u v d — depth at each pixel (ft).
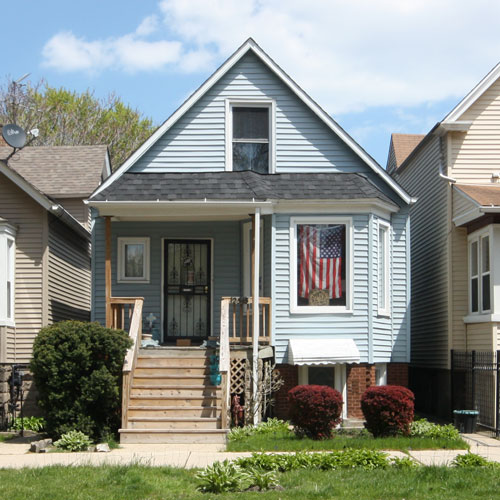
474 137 65.77
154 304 64.08
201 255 65.31
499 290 57.82
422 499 31.09
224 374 49.14
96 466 37.45
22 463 39.32
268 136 64.08
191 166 63.05
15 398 56.70
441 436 47.78
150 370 53.93
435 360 67.67
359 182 60.95
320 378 59.16
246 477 33.83
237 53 63.46
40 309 60.34
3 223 58.85
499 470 36.40
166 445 46.62
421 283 73.41
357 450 39.70
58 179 78.59
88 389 47.57
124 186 59.41
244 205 56.90
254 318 56.13
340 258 59.31
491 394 56.85
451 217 64.69
